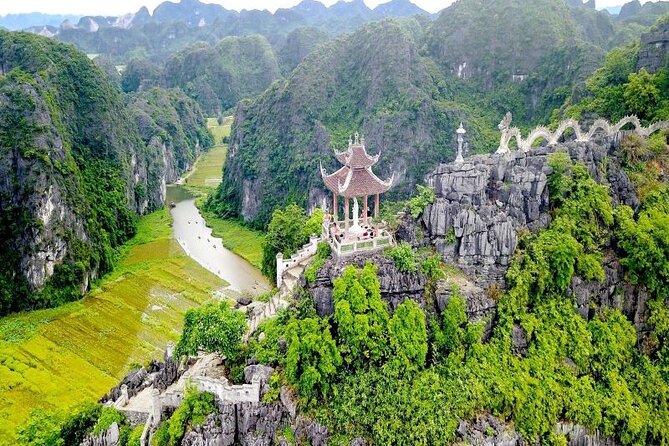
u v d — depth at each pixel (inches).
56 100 6259.8
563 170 2394.2
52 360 3415.4
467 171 2310.5
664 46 4148.6
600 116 3774.6
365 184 2224.4
